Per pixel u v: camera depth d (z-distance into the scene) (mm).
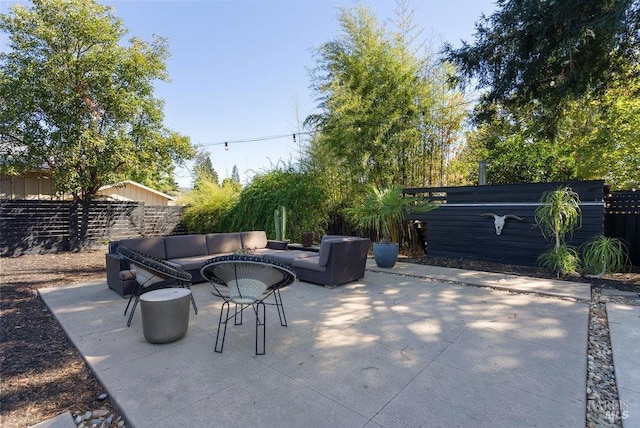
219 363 2273
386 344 2561
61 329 3023
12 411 1780
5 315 3457
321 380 2033
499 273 5066
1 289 4602
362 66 7027
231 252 5535
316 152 8305
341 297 3924
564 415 1654
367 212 6039
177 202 11641
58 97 7598
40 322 3234
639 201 5320
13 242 7852
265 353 2426
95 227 9070
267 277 2568
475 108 6465
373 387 1944
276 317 3230
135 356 2393
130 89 8836
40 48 7676
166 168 10164
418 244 7359
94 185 9141
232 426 1603
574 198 4953
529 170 7793
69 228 8625
